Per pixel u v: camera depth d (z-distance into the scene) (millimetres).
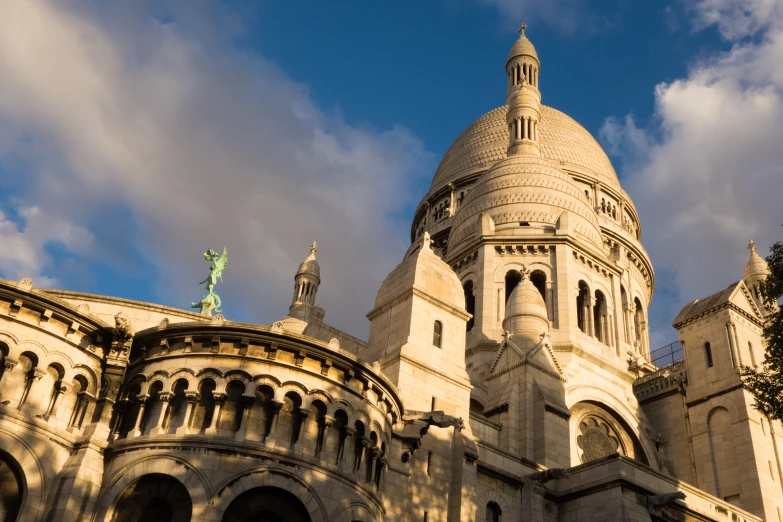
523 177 72625
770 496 52719
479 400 56594
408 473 40281
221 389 35250
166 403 35188
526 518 44938
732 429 55844
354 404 37469
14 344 34969
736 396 56438
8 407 33719
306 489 34156
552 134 93375
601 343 65250
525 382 52906
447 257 72312
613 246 82750
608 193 90375
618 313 68562
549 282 65438
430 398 44375
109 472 34062
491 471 44969
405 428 41219
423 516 40125
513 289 66125
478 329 64375
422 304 47281
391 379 43938
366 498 36281
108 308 43844
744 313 60406
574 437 56094
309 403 36000
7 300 35562
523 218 69562
